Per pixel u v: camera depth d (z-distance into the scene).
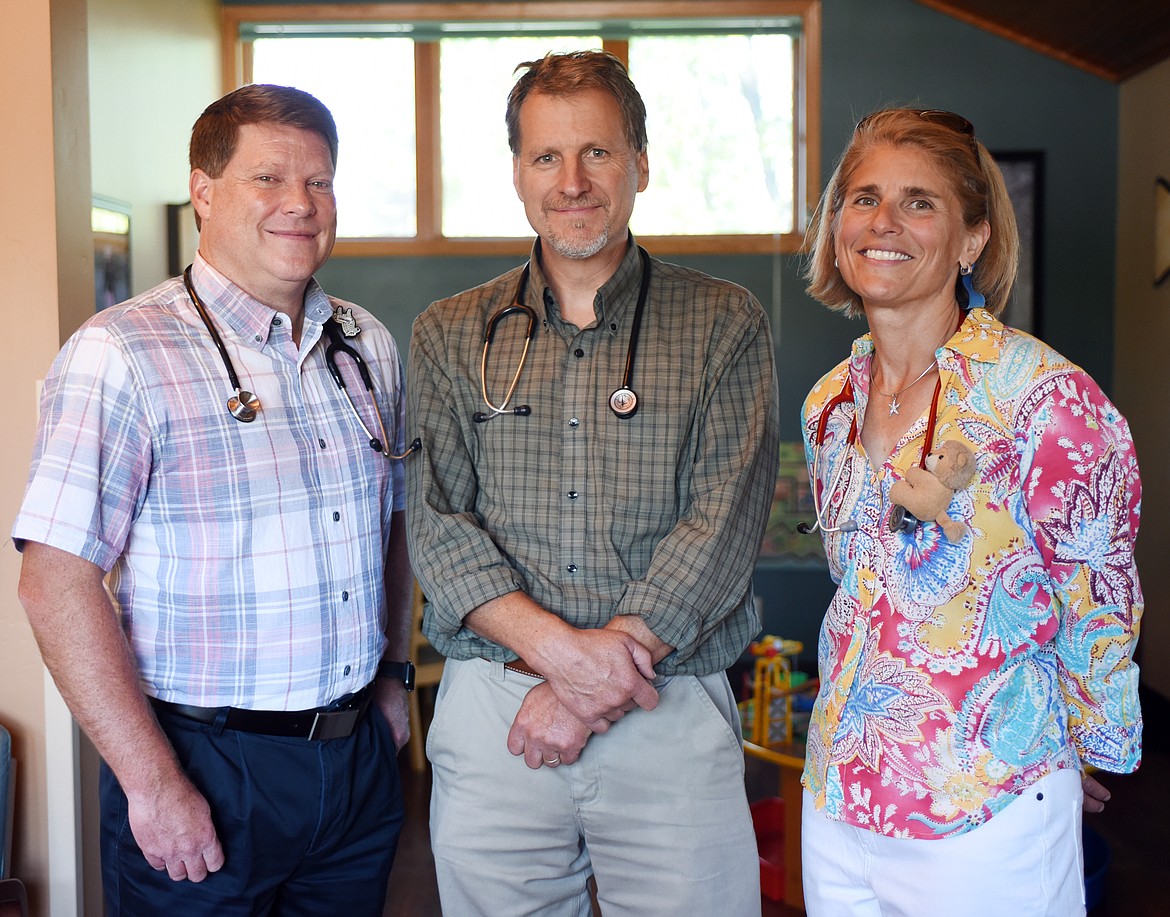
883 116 1.53
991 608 1.38
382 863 1.90
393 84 5.88
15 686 2.30
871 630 1.45
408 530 1.84
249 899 1.71
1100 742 1.41
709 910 1.80
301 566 1.71
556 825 1.83
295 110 1.73
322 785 1.75
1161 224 5.02
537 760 1.77
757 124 5.81
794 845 3.20
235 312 1.72
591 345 1.84
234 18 5.78
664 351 1.83
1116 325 5.58
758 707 3.38
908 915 1.41
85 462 1.57
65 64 2.34
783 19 5.72
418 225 5.91
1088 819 3.78
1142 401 5.23
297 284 1.75
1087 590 1.38
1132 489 1.38
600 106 1.78
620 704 1.68
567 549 1.78
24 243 2.30
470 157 5.91
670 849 1.79
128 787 1.58
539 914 1.87
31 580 1.57
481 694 1.84
